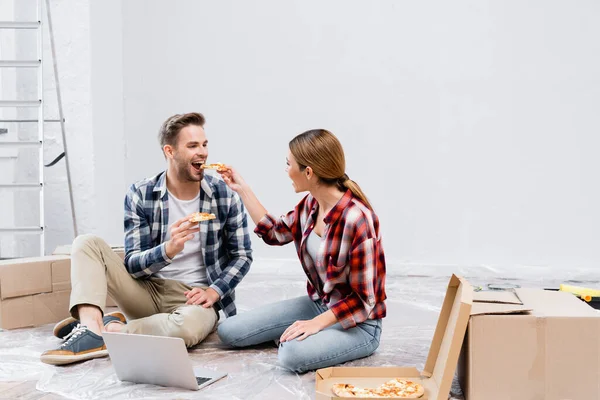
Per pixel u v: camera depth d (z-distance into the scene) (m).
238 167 5.07
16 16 4.76
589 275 4.53
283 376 2.45
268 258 5.03
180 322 2.74
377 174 4.86
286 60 4.95
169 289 2.95
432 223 4.81
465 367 2.12
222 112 5.07
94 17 4.78
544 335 2.03
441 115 4.75
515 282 4.46
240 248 3.03
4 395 2.29
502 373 2.04
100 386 2.37
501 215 4.72
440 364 2.22
